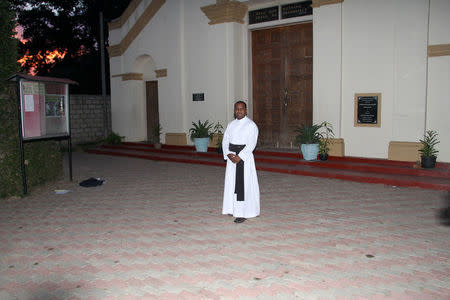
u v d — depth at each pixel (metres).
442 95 7.68
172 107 12.32
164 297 3.37
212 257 4.22
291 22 10.09
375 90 8.56
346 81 8.91
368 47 8.56
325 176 8.16
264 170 9.04
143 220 5.62
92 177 9.04
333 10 8.77
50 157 8.30
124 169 10.12
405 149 8.20
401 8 8.08
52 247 4.62
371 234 4.80
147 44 12.97
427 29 7.83
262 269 3.89
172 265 4.03
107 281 3.70
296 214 5.70
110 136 14.15
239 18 10.83
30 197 7.20
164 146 12.52
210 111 11.40
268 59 10.83
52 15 20.80
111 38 14.29
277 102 10.76
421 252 4.21
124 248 4.54
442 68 7.62
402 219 5.35
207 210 6.08
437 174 7.38
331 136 9.09
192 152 11.39
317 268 3.88
